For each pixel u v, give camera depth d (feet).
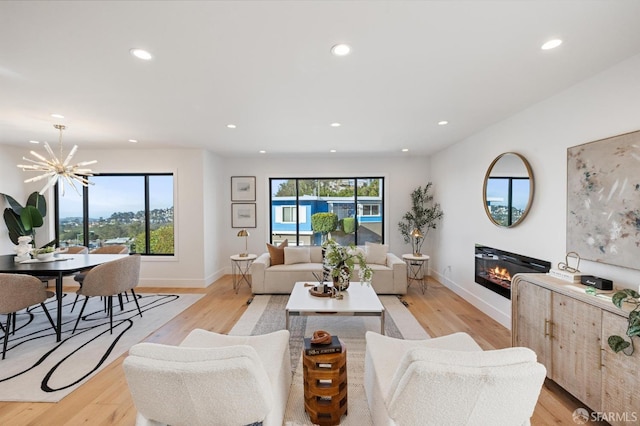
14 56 6.27
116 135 13.24
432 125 11.71
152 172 16.56
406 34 5.53
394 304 13.42
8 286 8.82
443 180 16.76
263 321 11.54
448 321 11.43
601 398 5.76
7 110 9.76
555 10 4.83
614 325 5.51
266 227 19.47
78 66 6.73
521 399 4.05
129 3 4.63
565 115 8.13
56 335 10.09
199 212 16.48
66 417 6.27
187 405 4.33
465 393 3.94
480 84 7.79
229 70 6.97
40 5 4.65
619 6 4.72
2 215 15.52
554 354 6.95
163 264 16.62
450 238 15.76
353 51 6.15
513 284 8.32
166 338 10.09
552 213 8.61
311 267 15.23
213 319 11.76
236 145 15.51
